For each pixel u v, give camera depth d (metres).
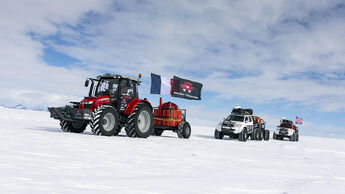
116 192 2.52
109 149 5.95
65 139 7.14
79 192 2.43
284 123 23.64
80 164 3.92
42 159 4.05
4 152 4.37
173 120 13.20
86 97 10.25
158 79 13.31
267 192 2.95
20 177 2.85
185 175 3.68
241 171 4.34
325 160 7.20
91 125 9.37
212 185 3.12
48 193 2.32
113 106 10.30
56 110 9.37
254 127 17.86
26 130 9.05
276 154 7.96
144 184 2.94
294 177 4.10
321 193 3.04
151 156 5.39
